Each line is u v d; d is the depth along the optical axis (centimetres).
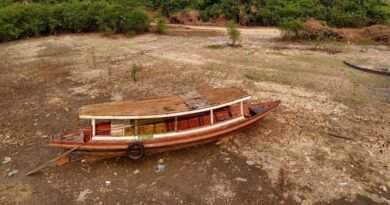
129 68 1972
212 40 2684
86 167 1045
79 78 1819
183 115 1072
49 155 1107
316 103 1457
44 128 1280
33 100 1541
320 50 2323
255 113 1232
